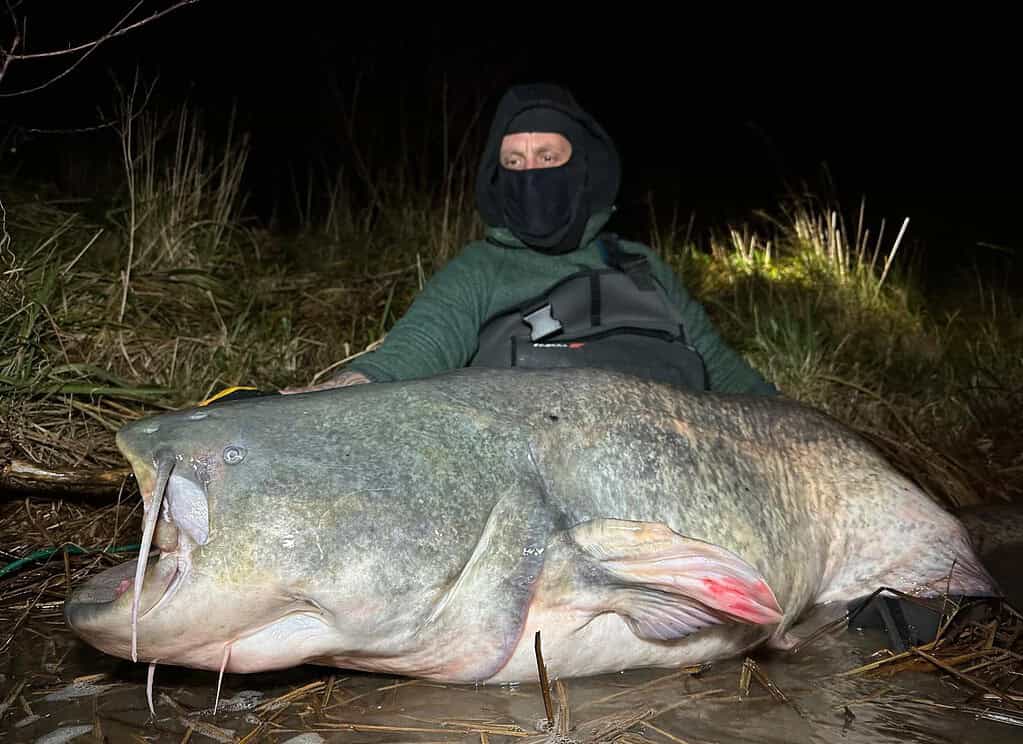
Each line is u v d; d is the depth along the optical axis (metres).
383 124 4.09
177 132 2.95
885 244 4.32
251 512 0.99
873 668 1.22
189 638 0.99
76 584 1.39
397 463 1.05
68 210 2.43
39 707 1.08
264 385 1.96
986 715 1.11
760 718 1.09
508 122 1.60
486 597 1.06
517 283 1.55
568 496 1.12
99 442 1.66
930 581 1.39
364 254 2.92
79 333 1.86
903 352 2.67
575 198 1.59
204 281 2.26
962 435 2.25
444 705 1.10
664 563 1.08
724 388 1.71
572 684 1.16
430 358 1.46
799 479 1.35
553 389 1.18
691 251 3.55
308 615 1.02
